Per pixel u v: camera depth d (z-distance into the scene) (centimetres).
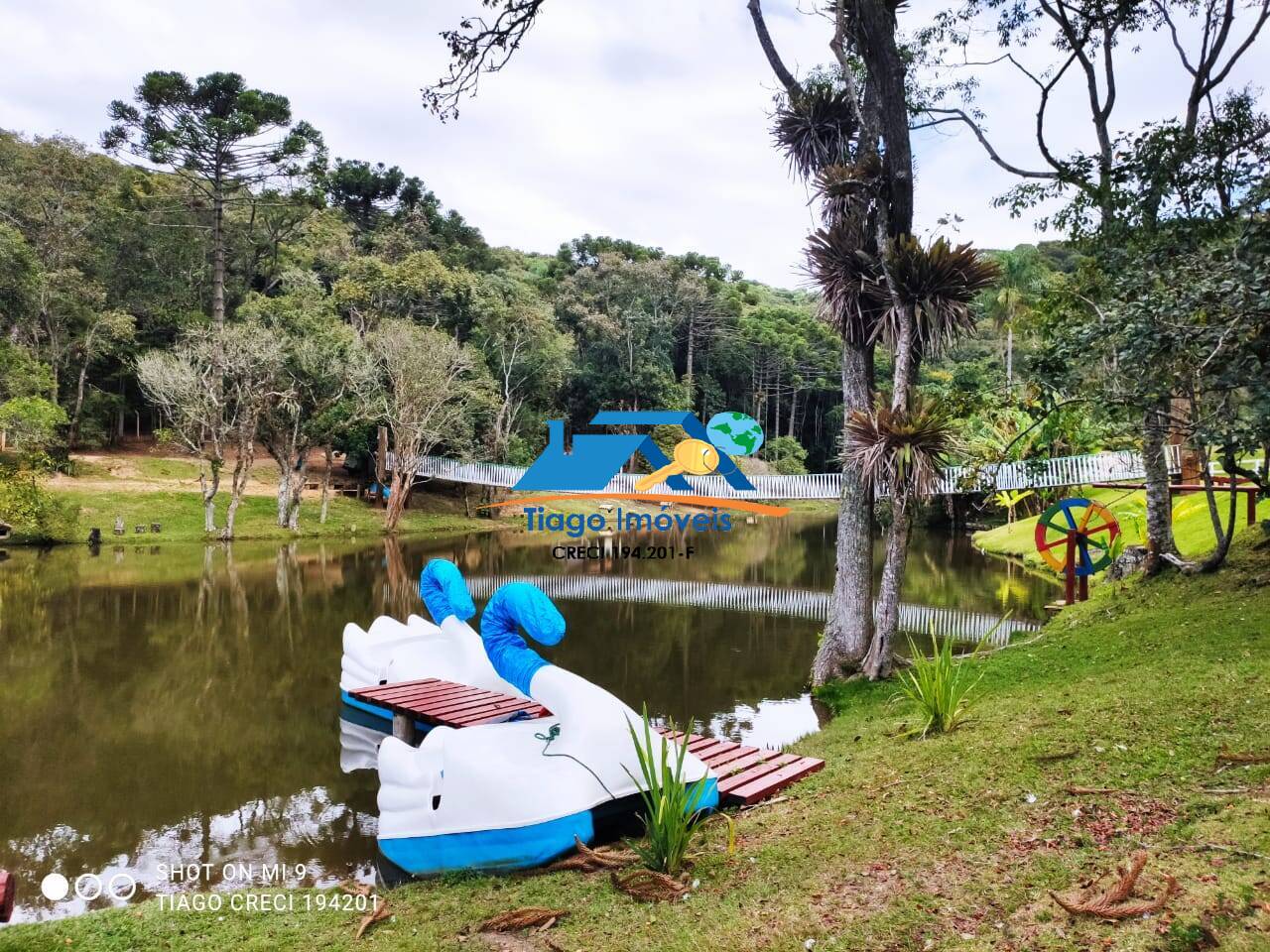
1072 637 828
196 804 652
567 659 1121
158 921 394
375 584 1756
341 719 877
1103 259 809
